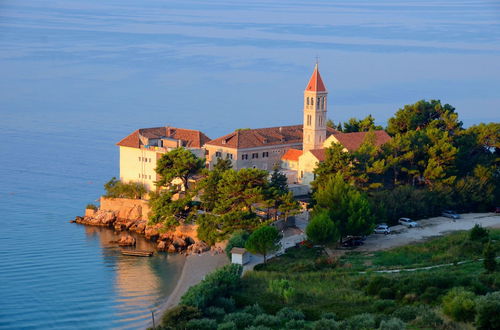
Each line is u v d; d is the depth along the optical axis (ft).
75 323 545.03
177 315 499.51
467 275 527.81
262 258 632.79
